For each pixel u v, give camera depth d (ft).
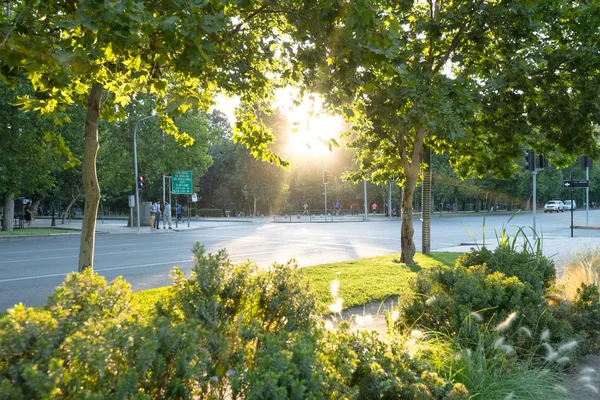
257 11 19.94
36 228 122.01
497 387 12.76
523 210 288.51
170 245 68.80
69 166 23.32
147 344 7.20
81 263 21.04
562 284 24.97
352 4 14.20
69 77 16.20
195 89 22.68
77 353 7.04
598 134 40.01
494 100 37.96
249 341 9.04
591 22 34.32
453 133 25.96
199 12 14.94
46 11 15.49
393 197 214.90
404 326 18.08
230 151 248.73
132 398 6.50
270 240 76.02
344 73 17.21
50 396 6.05
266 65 23.85
